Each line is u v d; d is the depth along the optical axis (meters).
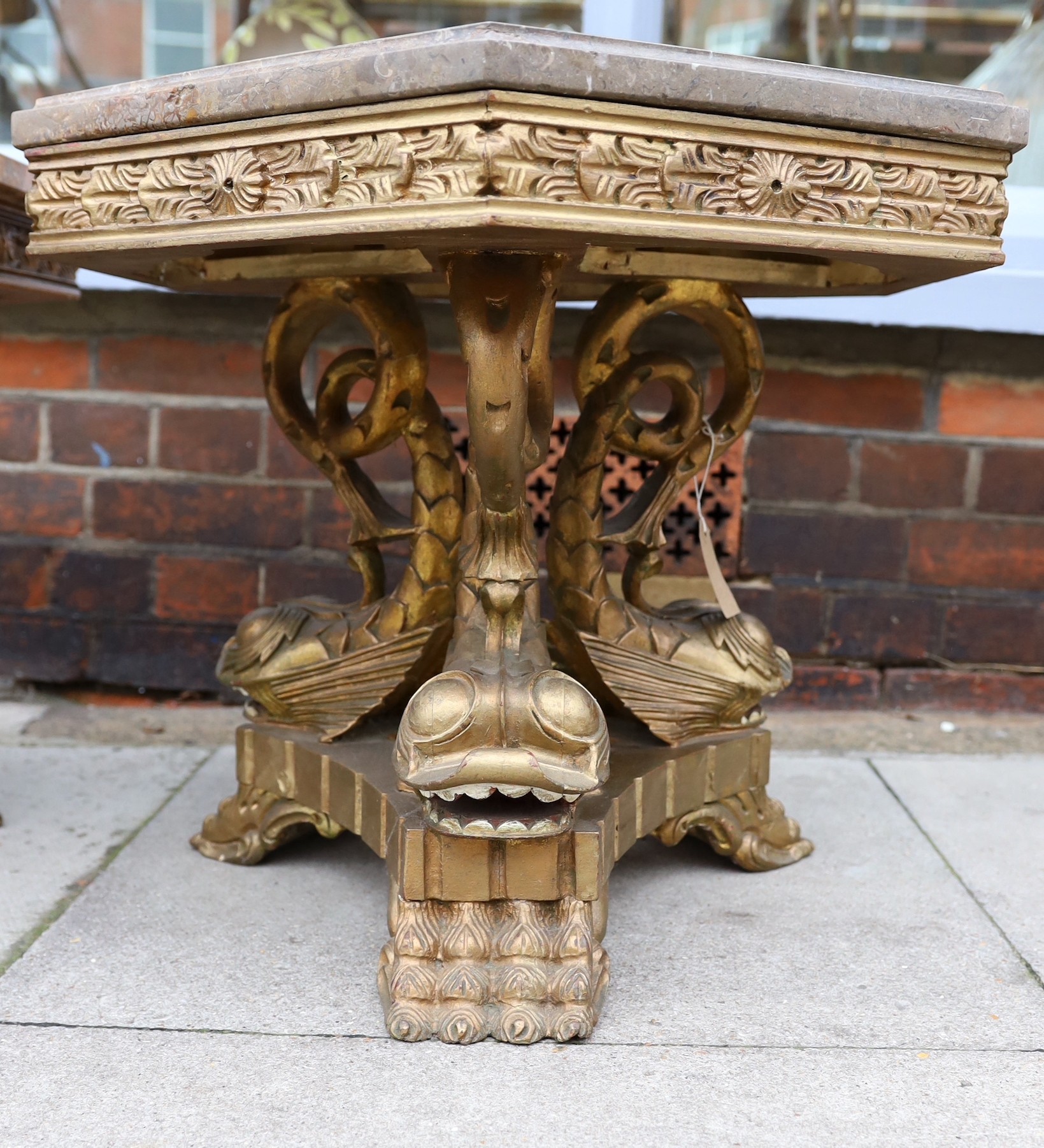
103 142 0.89
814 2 1.85
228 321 1.72
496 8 1.82
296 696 1.16
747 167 0.80
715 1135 0.77
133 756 1.59
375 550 1.20
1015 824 1.39
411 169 0.75
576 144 0.75
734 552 1.76
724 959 1.03
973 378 1.74
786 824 1.25
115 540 1.77
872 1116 0.79
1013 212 1.75
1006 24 1.85
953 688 1.80
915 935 1.08
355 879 1.19
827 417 1.74
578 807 0.98
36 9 1.82
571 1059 0.86
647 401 1.72
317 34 1.82
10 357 1.74
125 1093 0.80
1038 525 1.77
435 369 1.72
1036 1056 0.87
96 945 1.03
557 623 1.15
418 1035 0.88
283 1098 0.80
